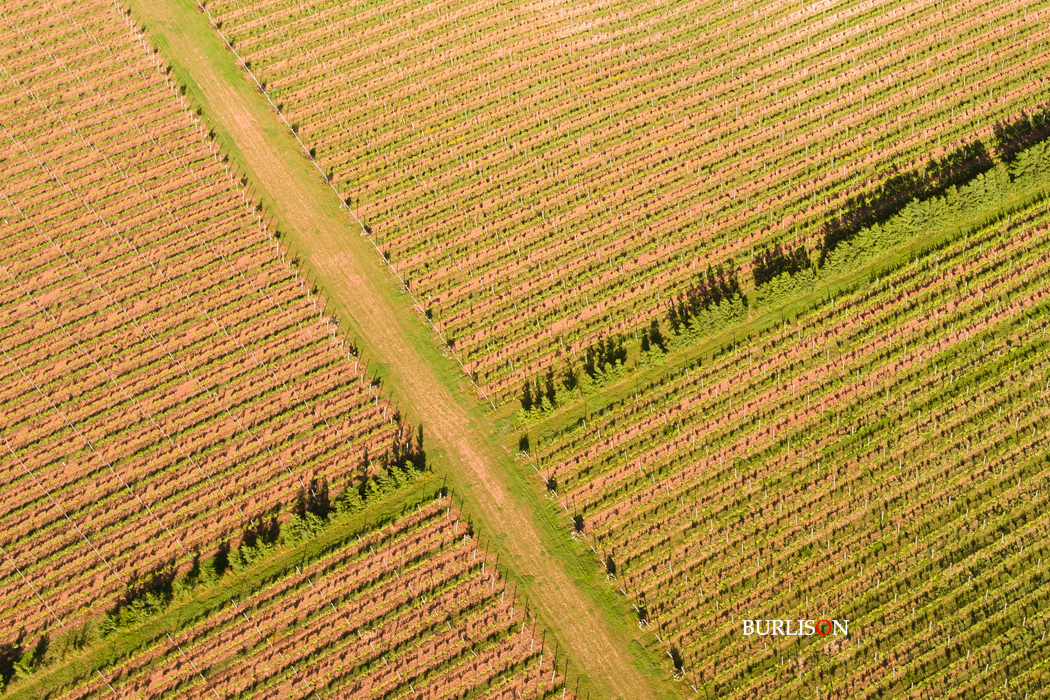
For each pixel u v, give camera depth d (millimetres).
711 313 79812
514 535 73938
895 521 72312
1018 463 73562
